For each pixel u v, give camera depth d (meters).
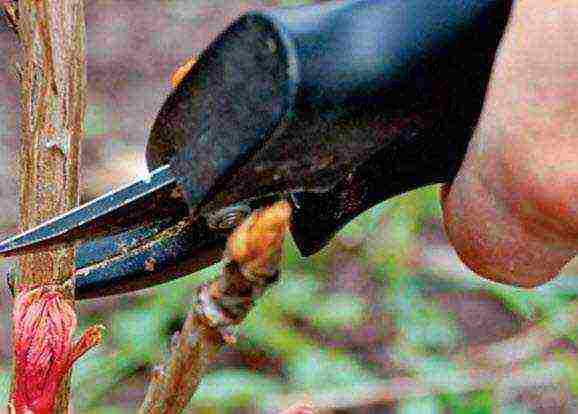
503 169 0.47
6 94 1.49
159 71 1.65
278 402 0.97
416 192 1.08
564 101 0.46
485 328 1.27
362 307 1.16
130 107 1.56
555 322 1.05
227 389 0.95
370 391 0.99
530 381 1.04
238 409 1.08
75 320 0.48
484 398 0.99
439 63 0.46
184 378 0.45
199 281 1.03
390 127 0.45
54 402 0.47
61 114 0.51
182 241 0.50
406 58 0.45
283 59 0.43
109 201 0.46
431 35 0.45
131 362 1.00
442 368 1.01
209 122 0.44
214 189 0.45
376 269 1.17
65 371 0.47
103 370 0.96
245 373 0.96
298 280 1.11
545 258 0.49
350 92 0.44
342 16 0.44
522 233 0.48
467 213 0.49
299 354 1.01
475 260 0.50
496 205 0.48
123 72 1.63
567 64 0.46
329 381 1.00
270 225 0.44
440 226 1.29
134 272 0.50
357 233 1.12
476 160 0.48
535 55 0.46
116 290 0.51
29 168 0.51
